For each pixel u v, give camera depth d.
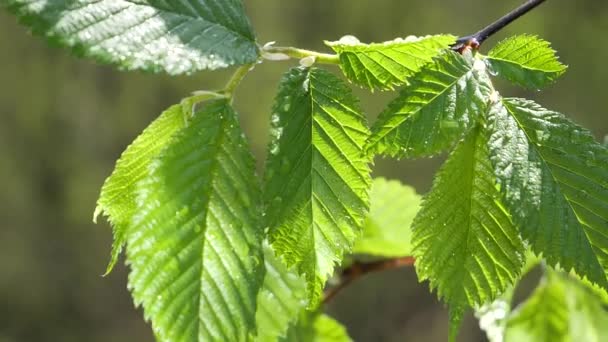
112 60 0.58
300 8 3.47
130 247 0.59
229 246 0.60
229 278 0.60
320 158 0.61
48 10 0.58
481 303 0.62
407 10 3.41
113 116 3.83
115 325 3.70
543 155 0.60
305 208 0.61
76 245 3.79
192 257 0.60
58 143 3.86
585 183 0.60
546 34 3.28
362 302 3.26
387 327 3.25
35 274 3.70
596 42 3.25
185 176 0.60
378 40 3.45
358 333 3.24
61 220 3.80
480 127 0.62
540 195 0.60
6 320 3.62
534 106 0.61
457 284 0.62
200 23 0.60
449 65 0.61
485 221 0.62
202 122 0.60
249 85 3.10
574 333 0.80
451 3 3.40
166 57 0.59
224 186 0.60
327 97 0.61
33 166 3.84
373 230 0.83
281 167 0.61
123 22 0.59
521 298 1.63
